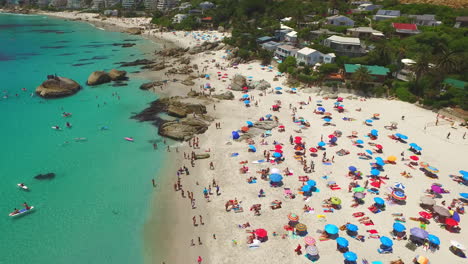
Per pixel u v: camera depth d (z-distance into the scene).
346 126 58.25
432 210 35.59
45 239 32.50
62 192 39.94
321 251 30.25
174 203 37.72
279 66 93.44
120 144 52.19
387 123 59.69
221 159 47.03
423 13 121.12
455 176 42.97
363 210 35.81
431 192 39.25
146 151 50.06
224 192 39.28
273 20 152.12
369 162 46.16
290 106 67.44
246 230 33.09
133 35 177.62
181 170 44.16
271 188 39.88
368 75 70.94
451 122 59.50
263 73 92.31
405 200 37.53
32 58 112.94
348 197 38.06
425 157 47.88
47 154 48.88
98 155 48.75
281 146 50.25
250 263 29.14
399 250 30.28
